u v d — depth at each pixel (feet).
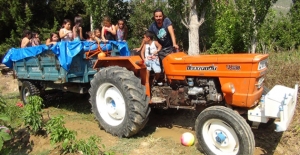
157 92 16.72
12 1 40.60
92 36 24.73
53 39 24.18
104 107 17.49
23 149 16.20
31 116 16.55
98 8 39.04
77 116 20.86
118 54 21.39
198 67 14.38
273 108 12.16
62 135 14.40
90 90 17.56
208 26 40.40
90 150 13.48
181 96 15.66
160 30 16.67
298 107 17.76
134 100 15.25
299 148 15.02
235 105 13.47
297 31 37.17
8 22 42.63
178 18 40.29
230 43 34.76
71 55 18.31
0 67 40.68
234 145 12.80
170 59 15.53
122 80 15.58
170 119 19.29
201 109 15.47
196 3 34.42
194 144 15.28
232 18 33.76
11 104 22.57
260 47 32.32
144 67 16.14
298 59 24.14
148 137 16.34
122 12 44.34
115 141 15.97
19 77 24.45
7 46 42.24
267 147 14.96
